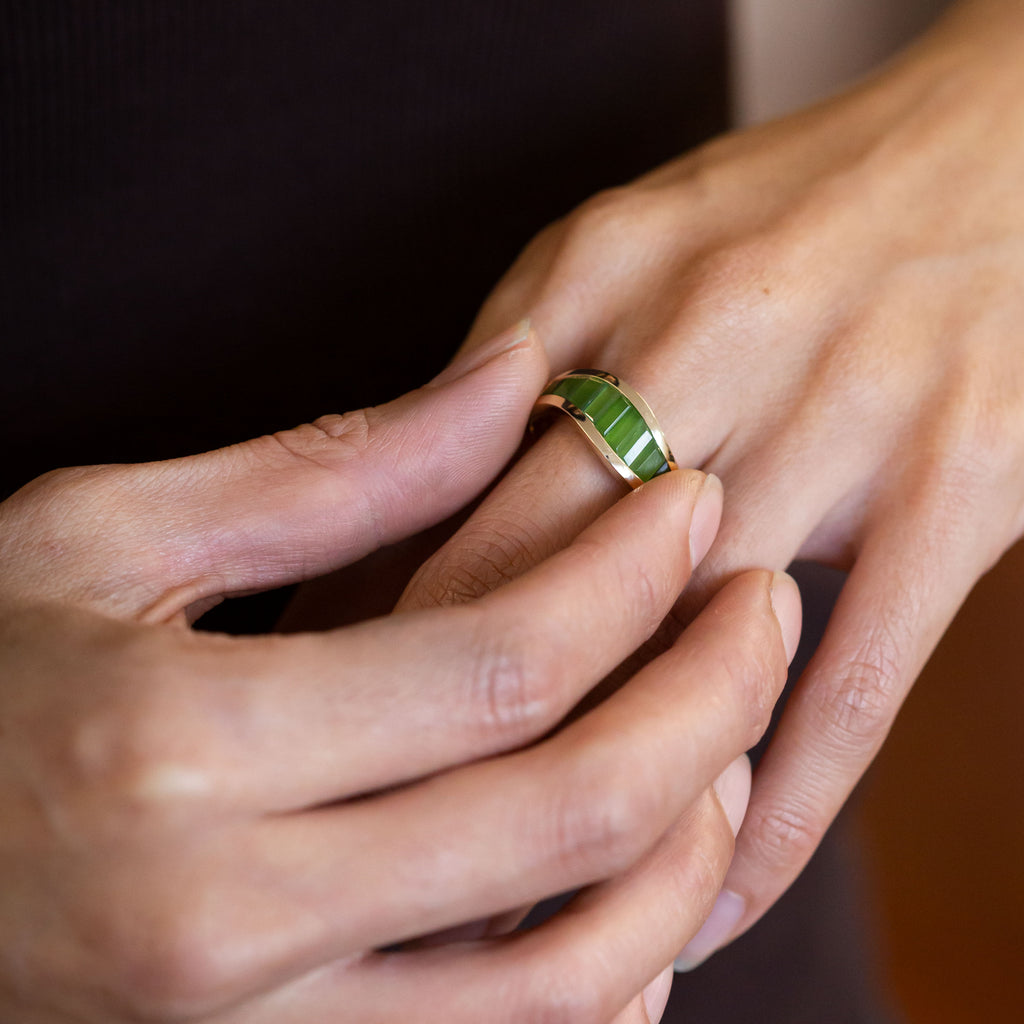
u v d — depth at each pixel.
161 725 0.23
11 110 0.30
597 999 0.24
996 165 0.31
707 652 0.25
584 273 0.30
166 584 0.26
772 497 0.29
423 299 0.34
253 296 0.32
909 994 0.31
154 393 0.32
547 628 0.24
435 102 0.32
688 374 0.29
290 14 0.31
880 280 0.30
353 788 0.24
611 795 0.24
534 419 0.28
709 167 0.31
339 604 0.29
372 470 0.27
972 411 0.29
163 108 0.31
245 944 0.23
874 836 0.33
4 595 0.25
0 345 0.31
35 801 0.23
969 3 0.35
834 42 0.51
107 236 0.31
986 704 0.34
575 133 0.34
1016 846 0.33
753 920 0.29
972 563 0.29
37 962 0.23
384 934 0.24
